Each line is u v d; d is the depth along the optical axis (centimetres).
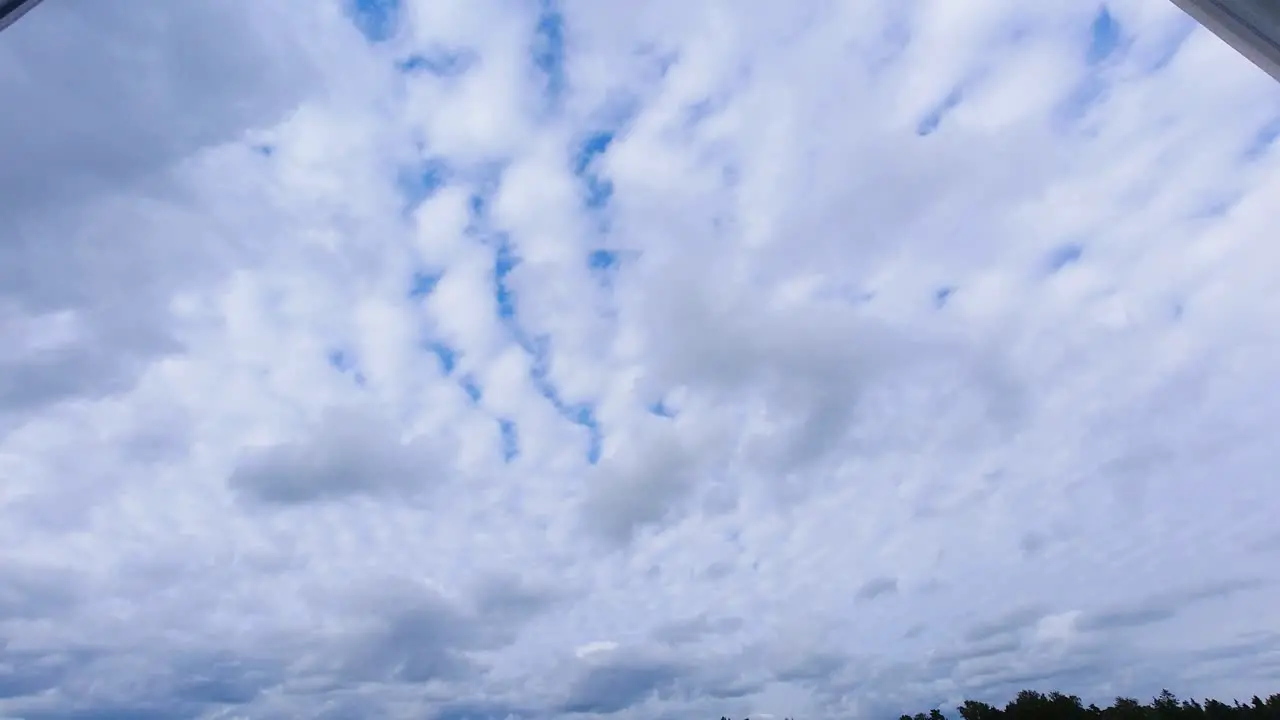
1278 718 2012
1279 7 170
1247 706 2095
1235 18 180
